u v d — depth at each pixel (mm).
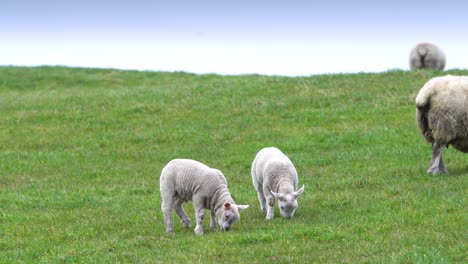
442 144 16750
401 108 26859
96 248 13086
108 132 27344
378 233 12695
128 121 28812
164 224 14977
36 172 22312
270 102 29484
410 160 19797
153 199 17641
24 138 27109
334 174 19172
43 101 33969
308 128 25531
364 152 21406
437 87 16359
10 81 44281
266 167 14656
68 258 12500
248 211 15703
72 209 17297
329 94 30031
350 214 14445
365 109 27297
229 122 27391
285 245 12328
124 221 15500
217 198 13406
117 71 49438
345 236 12602
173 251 12469
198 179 13469
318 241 12594
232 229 13758
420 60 39219
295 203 14039
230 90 32406
